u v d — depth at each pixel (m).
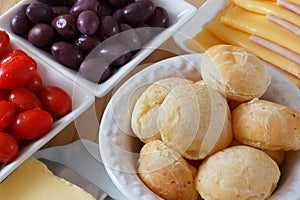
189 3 0.57
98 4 0.53
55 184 0.45
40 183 0.45
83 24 0.51
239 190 0.39
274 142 0.41
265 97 0.45
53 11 0.53
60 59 0.51
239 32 0.53
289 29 0.51
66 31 0.52
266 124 0.41
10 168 0.44
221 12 0.55
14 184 0.45
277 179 0.40
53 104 0.48
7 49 0.51
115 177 0.41
